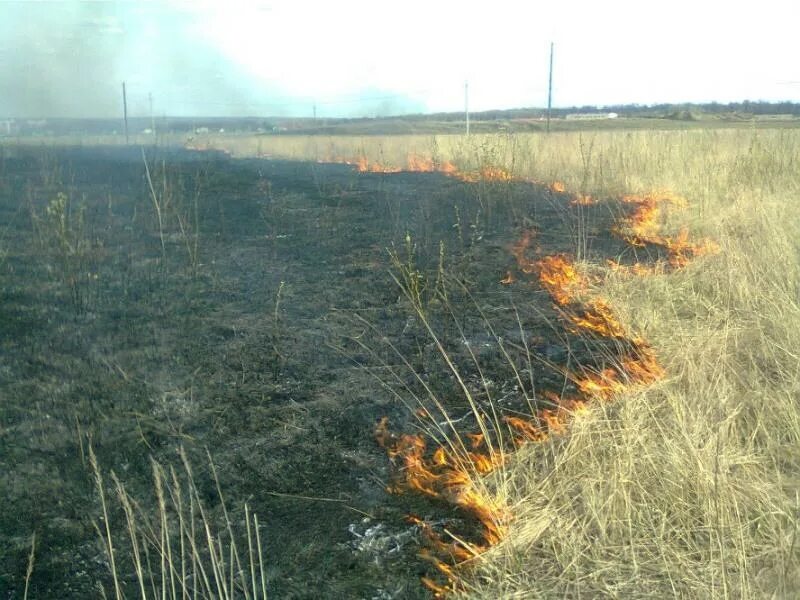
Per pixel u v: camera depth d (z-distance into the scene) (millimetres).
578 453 3859
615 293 6406
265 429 4289
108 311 5789
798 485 3648
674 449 3736
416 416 4484
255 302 6211
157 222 8727
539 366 5145
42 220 8375
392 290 6527
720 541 2979
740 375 4777
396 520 3572
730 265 6516
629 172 12039
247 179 12445
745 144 12367
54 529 3359
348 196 10781
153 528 3404
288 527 3508
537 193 10859
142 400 4461
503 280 6906
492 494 3721
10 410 4215
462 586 3117
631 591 3039
